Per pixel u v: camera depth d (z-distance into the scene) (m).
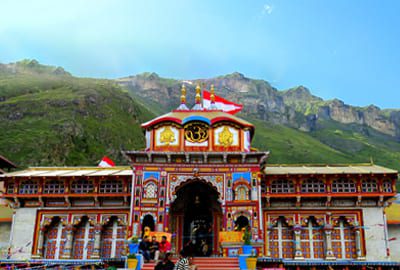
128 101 146.75
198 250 31.34
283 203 31.58
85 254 31.39
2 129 91.69
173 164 28.97
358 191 30.48
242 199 28.08
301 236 31.06
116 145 113.25
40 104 111.94
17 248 31.41
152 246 24.28
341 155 159.25
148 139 29.77
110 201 32.28
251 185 28.23
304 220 31.03
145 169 28.86
